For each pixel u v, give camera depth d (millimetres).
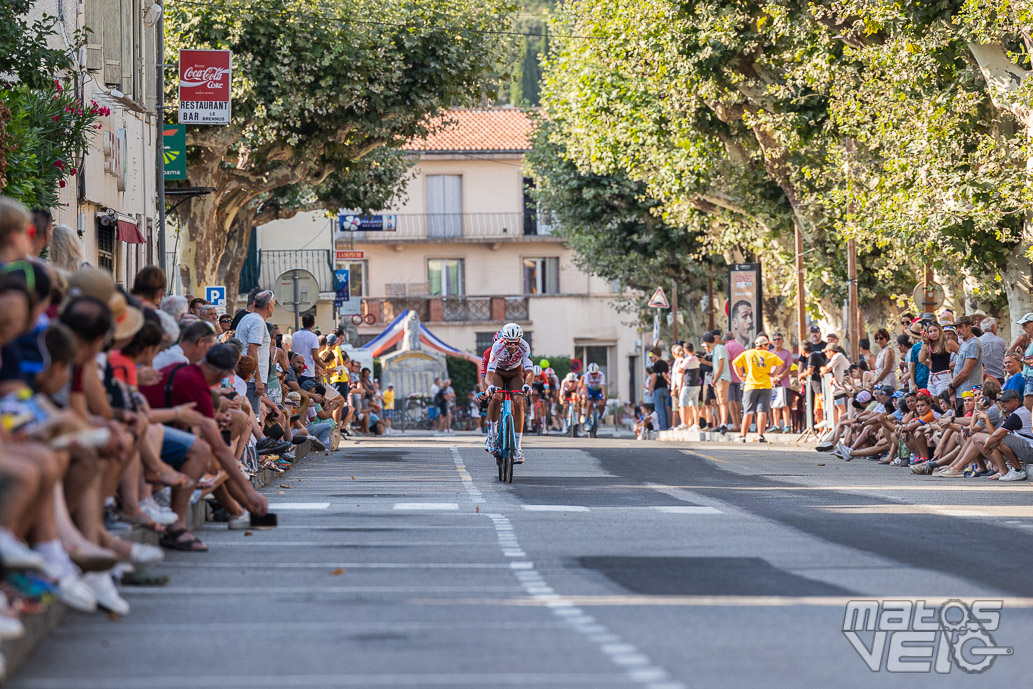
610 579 18250
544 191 109375
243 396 31125
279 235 113188
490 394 37938
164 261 54625
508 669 12469
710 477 40406
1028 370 38031
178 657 13070
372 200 91500
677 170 82000
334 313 110938
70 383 16578
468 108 77812
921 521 26219
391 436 83812
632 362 148875
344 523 25688
